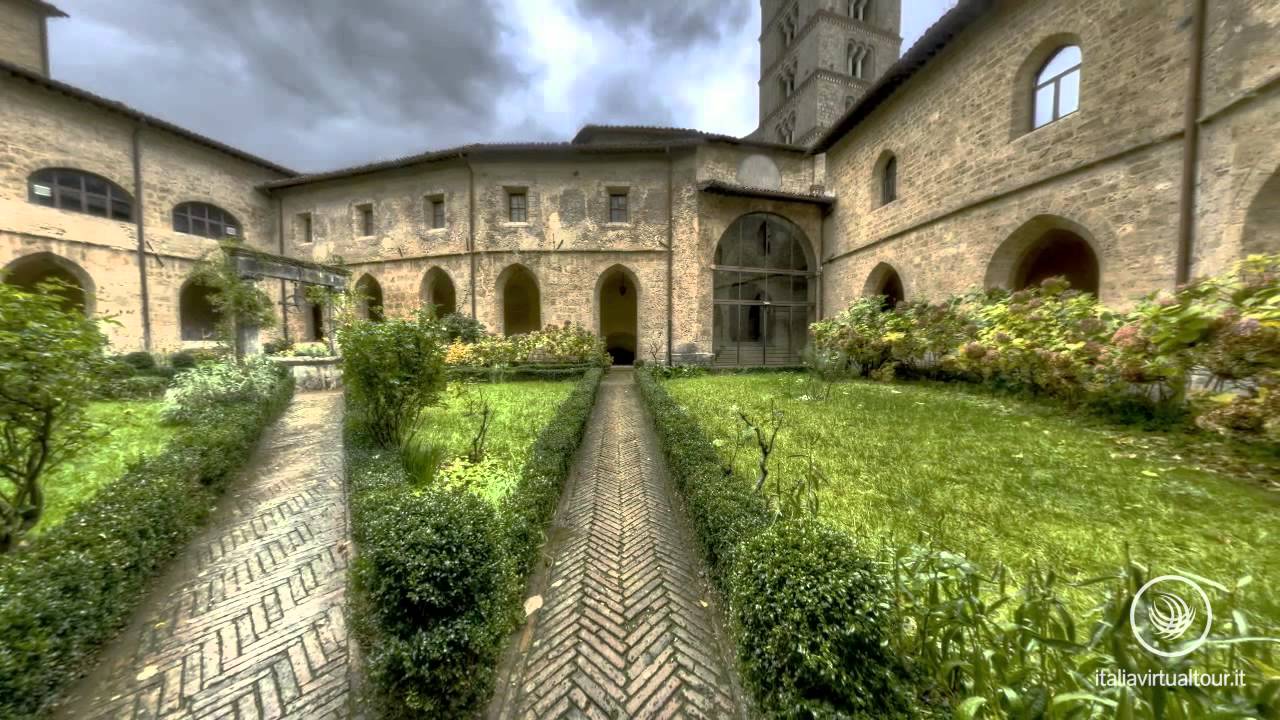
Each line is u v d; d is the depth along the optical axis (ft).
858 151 48.34
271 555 10.77
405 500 7.68
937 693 4.83
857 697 4.70
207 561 10.50
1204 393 16.22
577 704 6.56
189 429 16.70
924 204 38.68
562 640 7.84
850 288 50.52
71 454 10.52
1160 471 13.50
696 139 50.98
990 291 31.65
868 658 4.88
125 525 8.80
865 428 19.48
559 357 46.75
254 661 7.54
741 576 6.34
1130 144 24.03
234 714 6.56
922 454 15.53
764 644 5.47
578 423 18.80
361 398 16.37
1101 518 10.46
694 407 25.11
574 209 53.36
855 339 36.91
